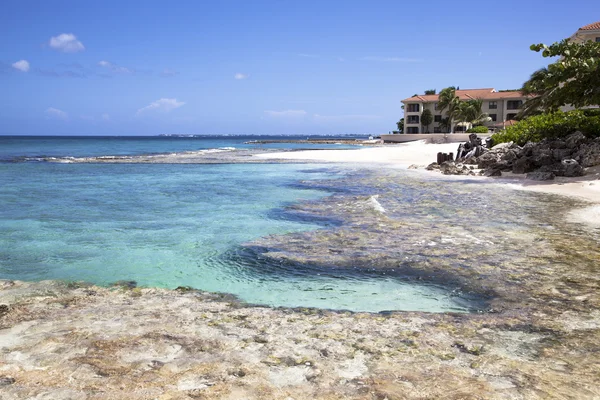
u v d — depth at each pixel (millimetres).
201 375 4230
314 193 19625
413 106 107938
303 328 5547
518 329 5469
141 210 15219
